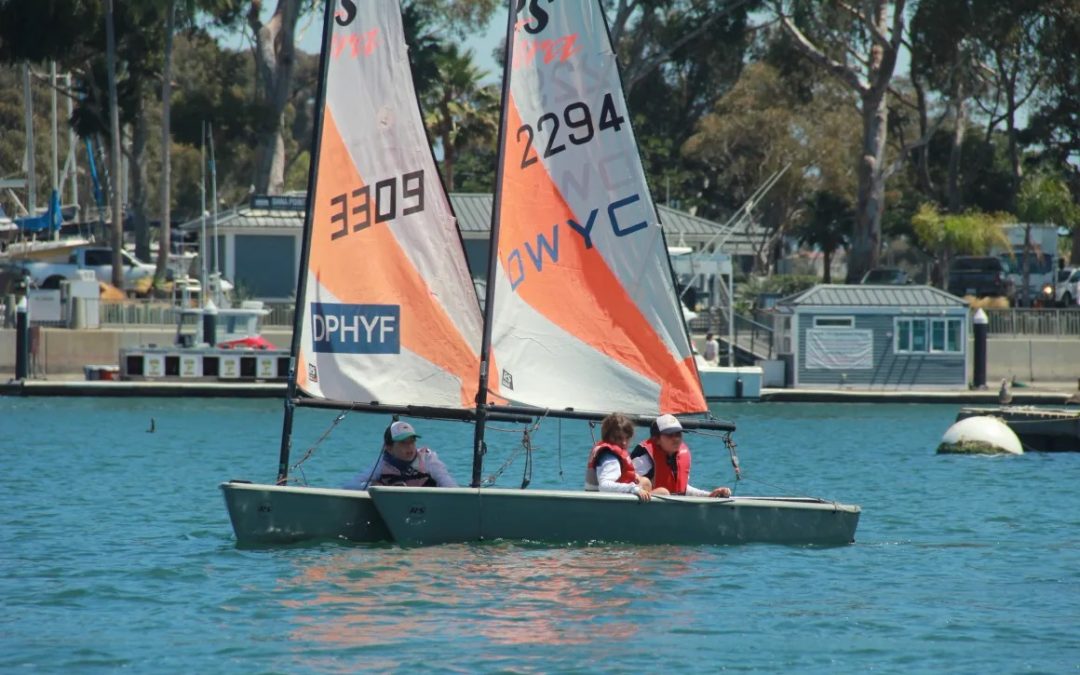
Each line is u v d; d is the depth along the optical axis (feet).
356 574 172.96
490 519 187.32
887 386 625.82
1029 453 371.97
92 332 621.72
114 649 142.41
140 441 385.91
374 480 194.80
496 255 195.21
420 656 140.26
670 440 193.47
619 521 189.26
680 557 185.57
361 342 192.75
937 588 173.99
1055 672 137.59
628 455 193.16
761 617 157.07
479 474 192.95
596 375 200.13
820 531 197.98
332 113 192.34
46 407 515.50
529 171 197.77
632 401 200.54
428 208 194.08
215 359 592.60
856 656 142.51
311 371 191.11
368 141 192.95
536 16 198.49
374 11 192.95
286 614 155.63
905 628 153.69
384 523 188.24
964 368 627.46
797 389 619.67
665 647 144.66
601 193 200.03
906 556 195.72
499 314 195.21
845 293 626.23
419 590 165.78
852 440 414.00
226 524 220.84
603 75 199.62
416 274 193.88
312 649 142.31
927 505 255.70
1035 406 592.60
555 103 198.90
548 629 150.41
